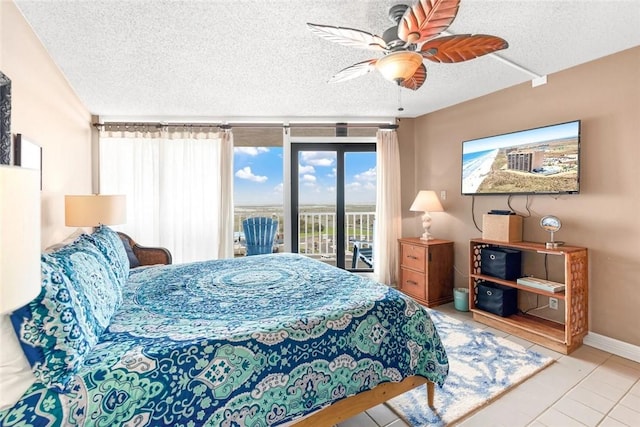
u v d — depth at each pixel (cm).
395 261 413
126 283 202
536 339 255
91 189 366
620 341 235
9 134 162
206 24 193
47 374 91
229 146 392
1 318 87
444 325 295
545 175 274
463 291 342
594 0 172
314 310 150
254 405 117
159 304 162
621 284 235
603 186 243
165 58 238
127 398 98
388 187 409
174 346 112
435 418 167
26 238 78
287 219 421
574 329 238
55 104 247
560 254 246
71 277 111
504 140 307
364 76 279
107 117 382
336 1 172
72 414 91
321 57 239
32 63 201
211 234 399
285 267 246
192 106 354
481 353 237
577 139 252
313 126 405
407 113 402
